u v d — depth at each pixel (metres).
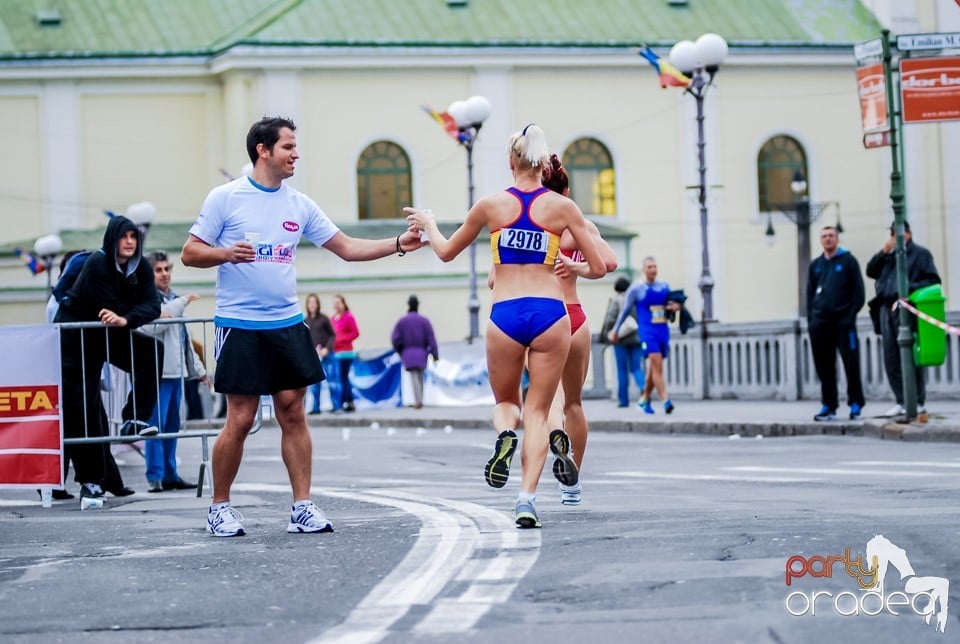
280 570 19.61
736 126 128.25
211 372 48.97
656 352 57.19
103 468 31.14
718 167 127.88
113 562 21.08
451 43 122.62
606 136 126.38
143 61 122.62
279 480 36.12
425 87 123.44
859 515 22.94
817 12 132.12
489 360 23.28
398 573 18.89
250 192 23.94
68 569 20.52
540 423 23.14
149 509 29.23
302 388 24.02
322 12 123.25
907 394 42.31
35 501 32.44
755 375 65.31
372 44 121.31
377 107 122.62
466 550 20.62
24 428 30.55
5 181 122.31
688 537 20.94
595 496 28.34
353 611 16.42
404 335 77.94
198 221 23.83
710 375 68.38
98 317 31.72
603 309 121.69
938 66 40.69
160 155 124.06
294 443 24.03
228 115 122.94
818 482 29.70
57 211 122.81
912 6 130.38
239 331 23.73
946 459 34.50
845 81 129.88
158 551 22.17
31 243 120.56
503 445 22.91
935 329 41.84
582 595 16.88
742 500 26.41
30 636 15.68
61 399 30.50
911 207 129.50
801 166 129.38
